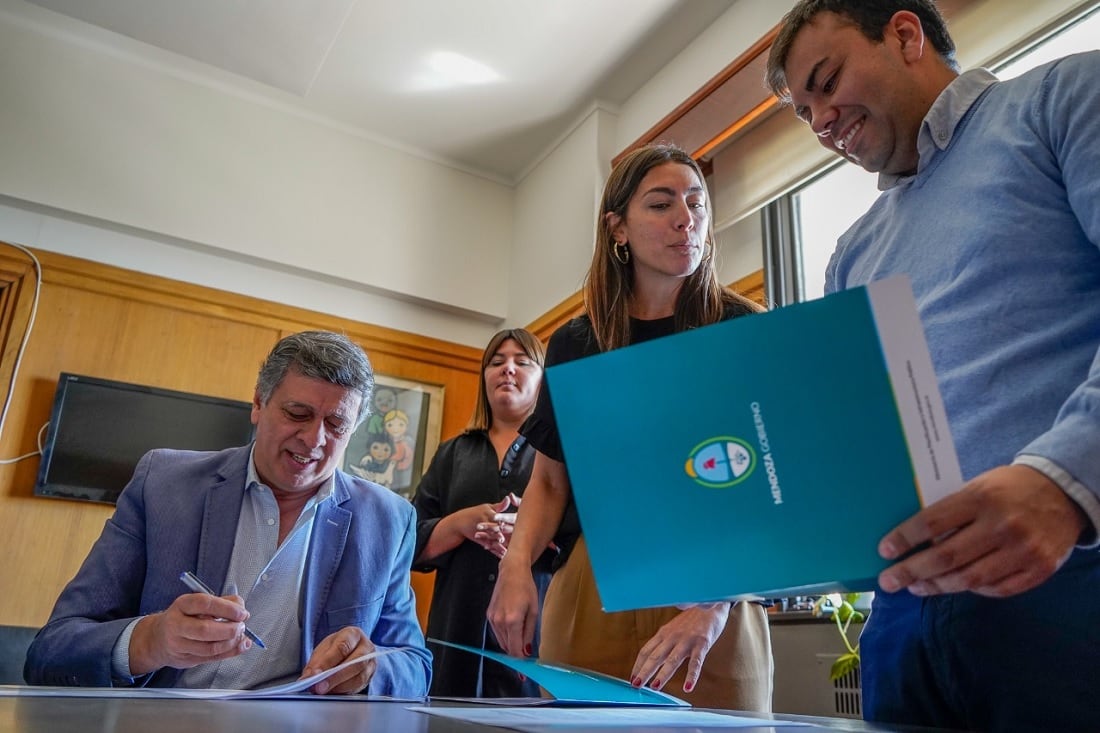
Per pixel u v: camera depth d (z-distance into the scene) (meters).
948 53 0.92
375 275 3.34
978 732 0.58
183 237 2.98
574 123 3.38
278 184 3.23
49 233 2.82
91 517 2.67
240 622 0.94
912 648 0.71
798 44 0.92
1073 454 0.52
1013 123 0.78
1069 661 0.59
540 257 3.43
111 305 2.87
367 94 3.25
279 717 0.52
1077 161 0.69
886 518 0.52
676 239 1.14
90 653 0.96
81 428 2.67
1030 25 1.81
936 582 0.53
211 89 3.17
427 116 3.38
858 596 1.85
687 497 0.55
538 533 1.16
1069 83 0.73
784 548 0.54
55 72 2.89
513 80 3.16
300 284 3.25
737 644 1.10
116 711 0.52
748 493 0.54
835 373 0.52
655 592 0.57
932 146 0.85
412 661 1.15
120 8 2.81
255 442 1.30
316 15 2.79
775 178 2.44
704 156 2.71
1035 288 0.71
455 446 2.07
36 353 2.71
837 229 2.35
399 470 3.24
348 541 1.26
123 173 2.93
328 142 3.38
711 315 1.18
